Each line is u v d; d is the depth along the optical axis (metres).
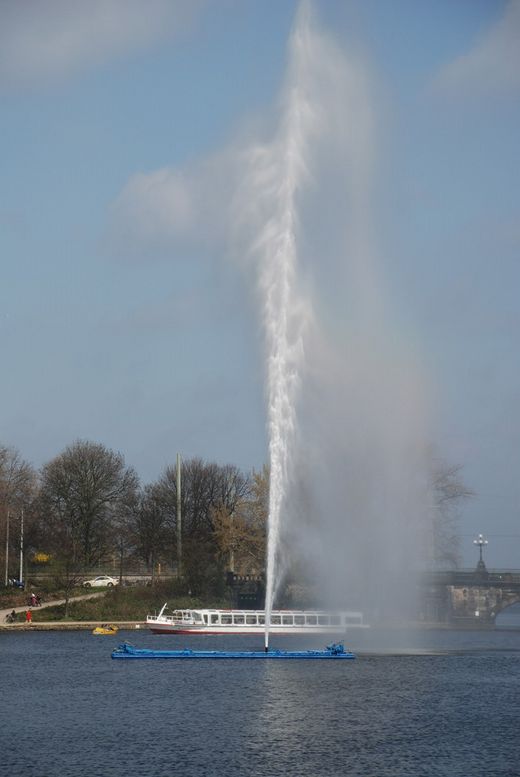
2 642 152.38
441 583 181.38
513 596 182.38
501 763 72.25
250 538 188.38
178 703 94.19
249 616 172.88
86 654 133.75
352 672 114.56
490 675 113.25
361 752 75.06
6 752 75.00
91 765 71.19
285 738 79.38
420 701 95.50
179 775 68.75
